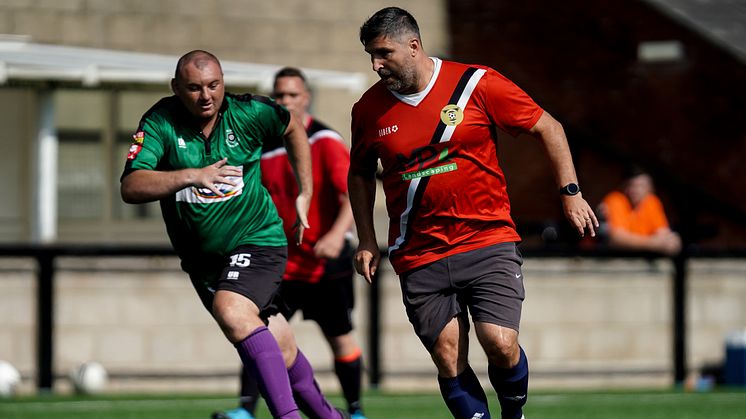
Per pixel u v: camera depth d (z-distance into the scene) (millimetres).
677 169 54250
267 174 25125
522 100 18438
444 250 18750
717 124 54438
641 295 41094
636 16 54625
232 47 49156
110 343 37625
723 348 41688
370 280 19250
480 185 18609
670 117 54406
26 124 45219
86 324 37500
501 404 19516
